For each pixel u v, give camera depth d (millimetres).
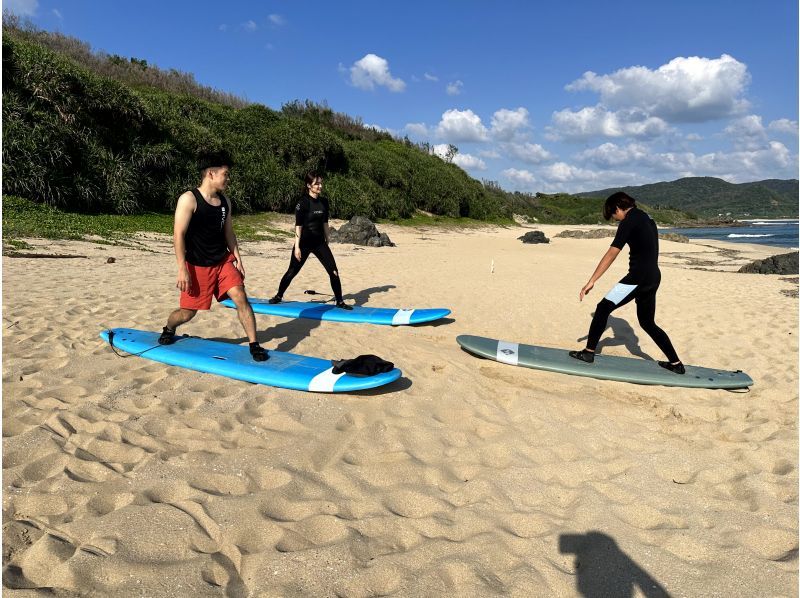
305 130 23359
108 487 2416
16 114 12336
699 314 7352
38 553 1948
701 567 2213
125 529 2117
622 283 4473
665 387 4453
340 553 2082
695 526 2512
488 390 4125
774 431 3619
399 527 2312
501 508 2549
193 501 2342
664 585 2088
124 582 1855
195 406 3361
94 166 13742
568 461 3096
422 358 4781
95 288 6676
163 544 2057
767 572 2189
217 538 2137
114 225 12680
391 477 2732
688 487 2879
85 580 1847
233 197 17984
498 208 38156
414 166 31406
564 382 4441
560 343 5906
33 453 2627
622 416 3820
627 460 3150
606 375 4535
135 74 24047
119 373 3818
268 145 21484
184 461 2678
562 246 20812
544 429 3500
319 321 6020
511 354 4891
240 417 3244
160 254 10516
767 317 7137
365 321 6082
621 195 4445
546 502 2654
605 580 2096
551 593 1998
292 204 20375
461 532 2324
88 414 3098
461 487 2715
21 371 3660
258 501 2379
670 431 3615
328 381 3686
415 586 1954
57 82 13562
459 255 14688
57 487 2381
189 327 5258
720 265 16641
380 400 3684
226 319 5723
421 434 3244
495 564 2125
